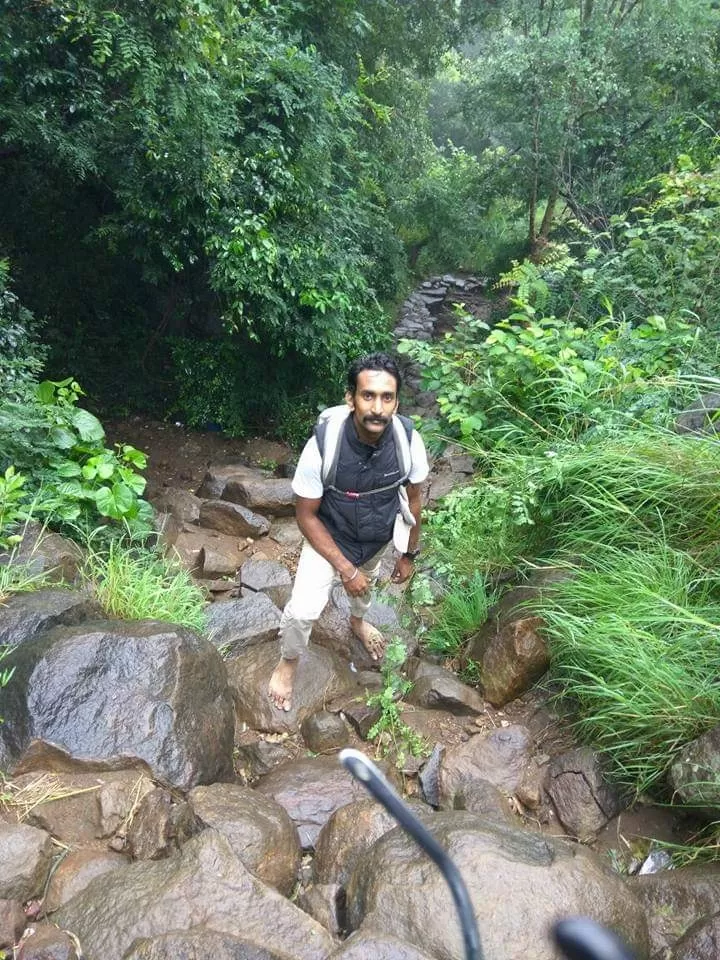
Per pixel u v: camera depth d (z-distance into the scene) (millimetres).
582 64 12555
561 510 4234
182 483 8820
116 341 10219
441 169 17875
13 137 6520
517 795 3117
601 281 7328
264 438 10391
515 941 2023
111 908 2168
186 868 2238
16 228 9203
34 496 4879
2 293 6262
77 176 8227
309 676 3762
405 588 4762
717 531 3619
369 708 3635
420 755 3395
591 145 13531
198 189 7449
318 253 9203
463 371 6434
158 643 3127
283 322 9188
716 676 2994
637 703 2984
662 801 2967
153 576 4305
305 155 8977
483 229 18094
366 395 2666
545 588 3689
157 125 6672
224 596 5125
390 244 14086
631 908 2227
